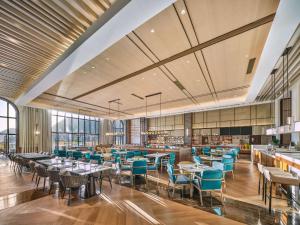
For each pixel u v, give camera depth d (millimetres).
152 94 10141
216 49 5164
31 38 4395
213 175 3939
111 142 19578
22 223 3164
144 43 4754
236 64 6234
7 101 11508
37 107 11516
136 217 3367
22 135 11945
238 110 13477
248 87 9008
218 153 9438
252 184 5574
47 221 3232
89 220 3260
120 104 12586
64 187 4355
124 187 5336
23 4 3254
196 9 3559
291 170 4223
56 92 9070
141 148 10609
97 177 5234
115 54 5301
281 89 9133
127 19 3047
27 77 7141
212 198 4324
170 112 15445
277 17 3139
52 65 5246
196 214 3480
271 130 6996
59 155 9469
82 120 17266
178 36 4480
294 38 4320
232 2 3375
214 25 4070
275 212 3533
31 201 4207
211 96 10875
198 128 15359
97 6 3428
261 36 4500
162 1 2674
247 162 10375
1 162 10250
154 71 6734
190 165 5016
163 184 5637
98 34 3443
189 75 7262
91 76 7035
